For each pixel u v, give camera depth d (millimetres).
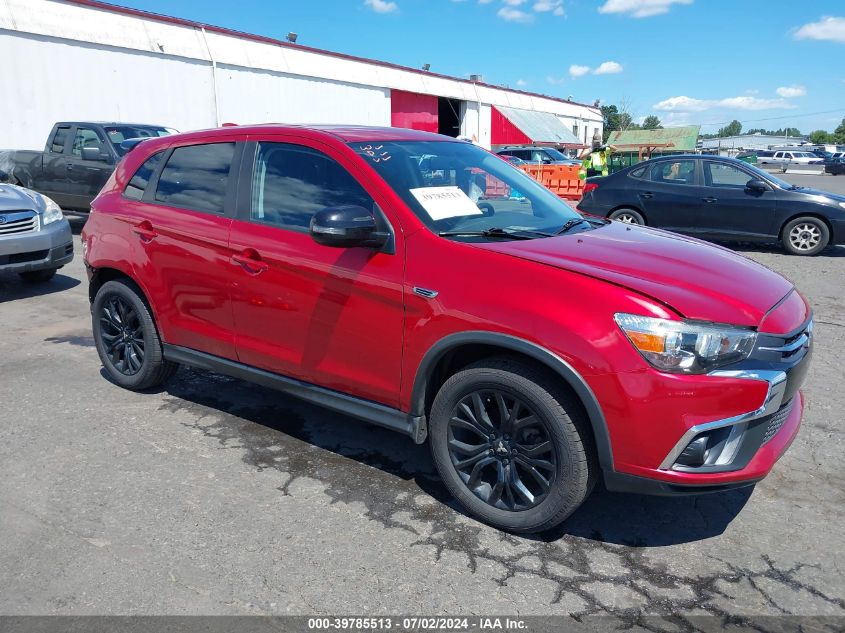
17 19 15508
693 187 10680
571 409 2756
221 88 20438
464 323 2883
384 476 3555
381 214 3232
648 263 3002
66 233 7531
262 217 3674
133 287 4410
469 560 2848
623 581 2721
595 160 17219
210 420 4215
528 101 39438
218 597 2600
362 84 25812
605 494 3408
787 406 2969
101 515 3139
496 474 3125
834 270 9211
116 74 17703
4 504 3223
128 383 4605
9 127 15633
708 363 2580
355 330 3270
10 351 5477
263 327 3658
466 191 3566
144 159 4426
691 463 2643
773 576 2754
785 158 61656
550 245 3137
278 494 3354
